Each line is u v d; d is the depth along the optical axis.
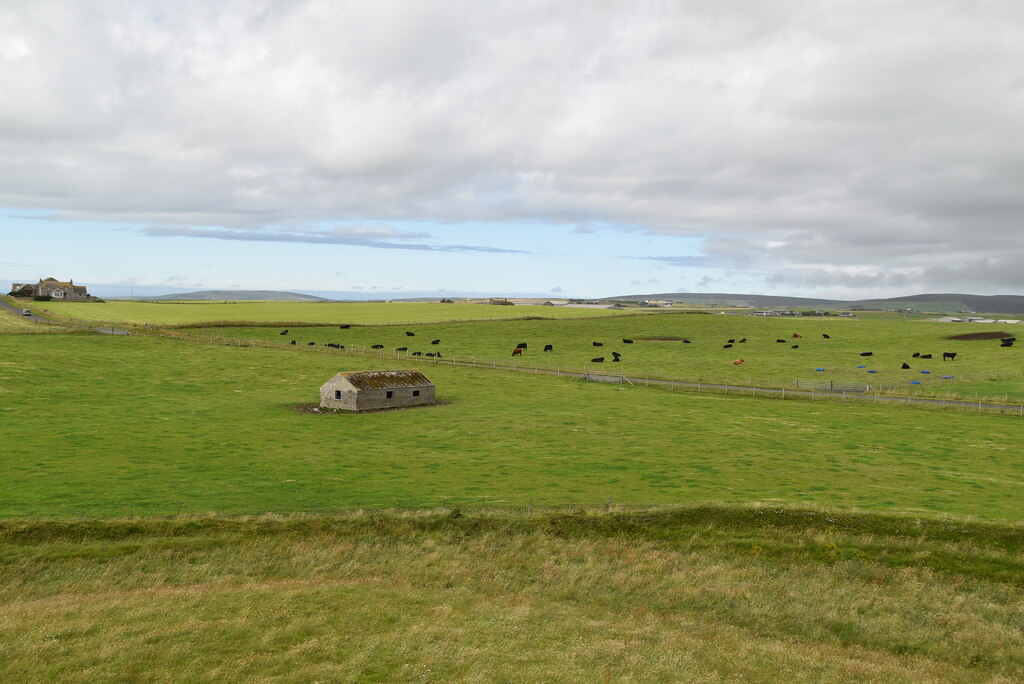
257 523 37.34
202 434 60.94
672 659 24.53
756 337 164.50
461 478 47.88
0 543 33.88
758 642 26.84
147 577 31.34
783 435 64.06
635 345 149.50
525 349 139.88
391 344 140.00
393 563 33.59
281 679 21.91
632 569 33.44
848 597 30.77
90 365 97.62
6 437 56.69
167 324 150.62
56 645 23.89
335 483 46.06
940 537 35.59
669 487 45.78
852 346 147.75
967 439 62.56
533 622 27.38
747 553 35.09
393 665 23.08
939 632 27.91
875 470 51.09
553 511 39.69
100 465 48.97
